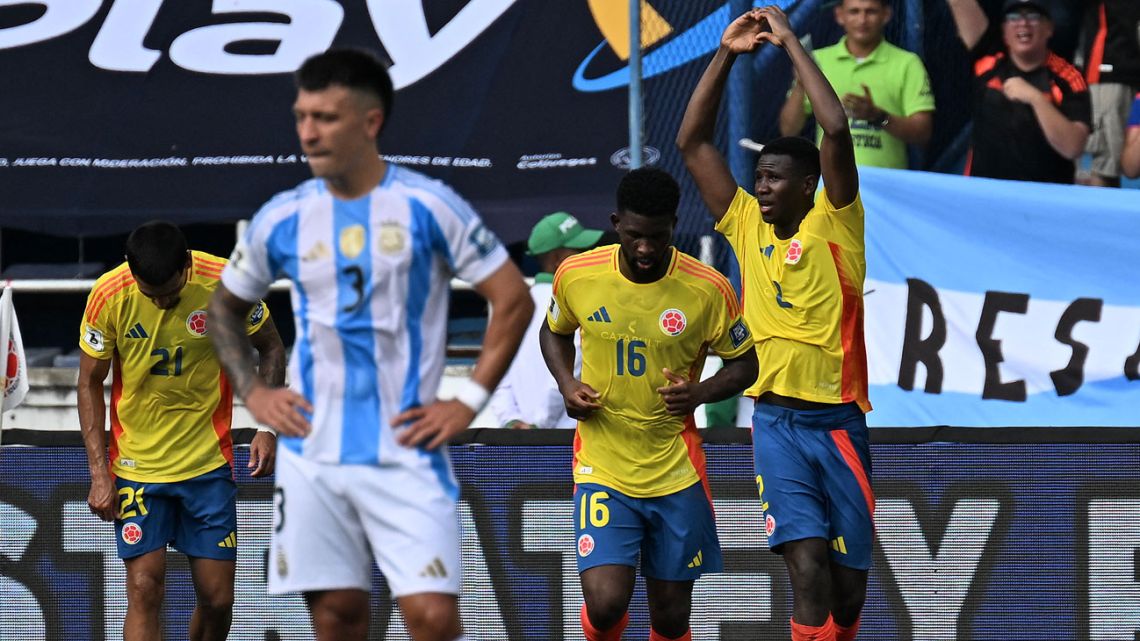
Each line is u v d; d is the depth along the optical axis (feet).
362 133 45.91
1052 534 74.95
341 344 46.68
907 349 87.15
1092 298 86.94
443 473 47.83
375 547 47.73
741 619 76.28
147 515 70.74
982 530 75.25
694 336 65.67
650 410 66.03
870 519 69.15
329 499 47.55
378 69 46.32
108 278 69.72
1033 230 87.45
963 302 87.25
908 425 86.63
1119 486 74.74
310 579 47.88
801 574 67.41
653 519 66.69
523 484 76.33
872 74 92.17
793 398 68.64
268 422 47.37
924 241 87.61
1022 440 75.15
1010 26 91.61
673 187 62.34
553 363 68.08
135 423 70.85
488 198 91.76
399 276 46.37
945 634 75.31
